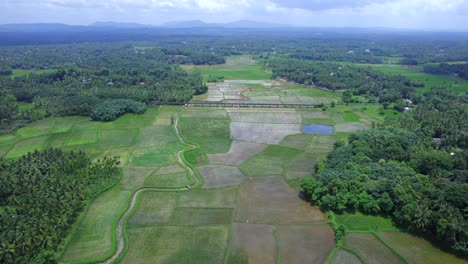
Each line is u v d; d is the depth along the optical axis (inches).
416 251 2714.1
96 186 3639.3
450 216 2691.9
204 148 4921.3
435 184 3351.4
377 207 3132.4
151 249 2775.6
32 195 3191.4
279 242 2851.9
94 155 4621.1
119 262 2630.4
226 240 2886.3
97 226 3053.6
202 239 2898.6
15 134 5418.3
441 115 5733.3
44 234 2632.9
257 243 2849.4
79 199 3213.6
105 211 3284.9
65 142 5088.6
